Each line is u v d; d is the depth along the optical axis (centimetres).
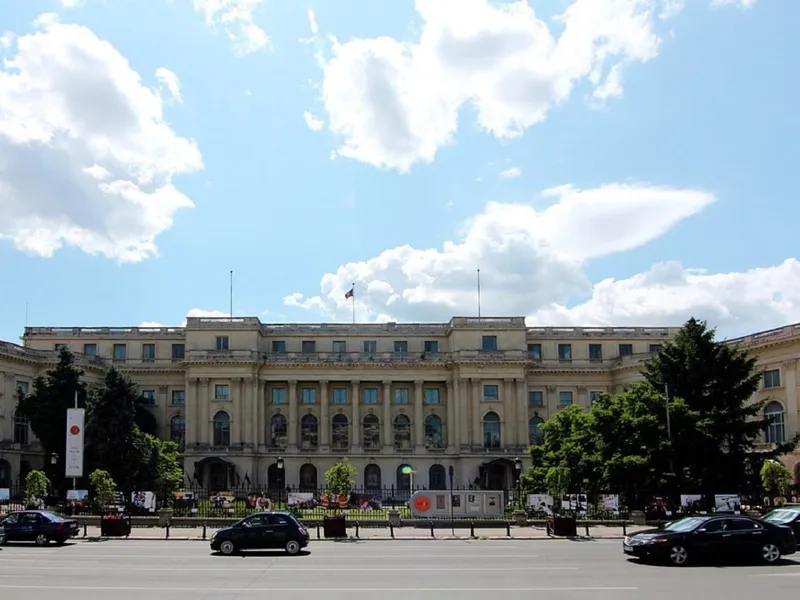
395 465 13600
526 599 2872
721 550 3978
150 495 7750
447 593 3017
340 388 13988
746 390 8544
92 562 4216
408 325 14262
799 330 10356
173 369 13800
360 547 5178
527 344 14175
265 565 4034
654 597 2919
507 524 6256
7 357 11738
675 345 8844
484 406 13525
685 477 7800
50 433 10644
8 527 5403
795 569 3766
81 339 13900
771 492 8194
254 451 13212
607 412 8450
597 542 5628
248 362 13362
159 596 2952
